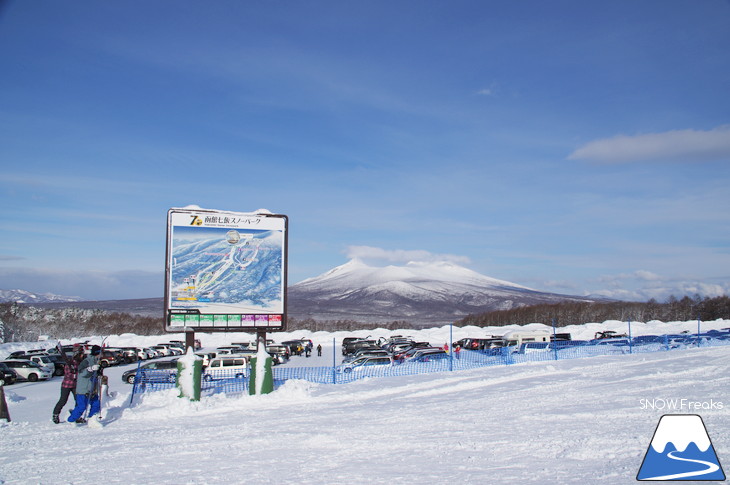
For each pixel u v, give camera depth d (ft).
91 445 34.17
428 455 27.68
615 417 36.01
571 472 23.12
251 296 64.69
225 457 29.30
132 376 106.42
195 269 63.98
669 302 458.09
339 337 268.62
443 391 57.52
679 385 50.06
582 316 426.92
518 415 38.93
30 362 122.62
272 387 58.65
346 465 26.18
